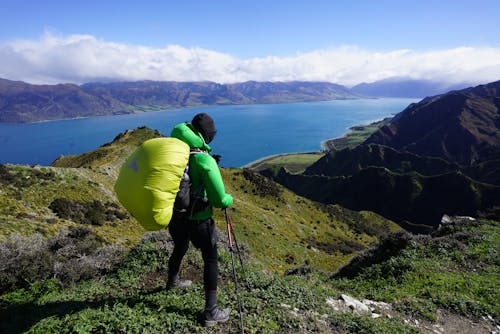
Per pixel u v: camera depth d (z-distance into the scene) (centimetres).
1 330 550
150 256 882
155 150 445
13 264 821
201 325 532
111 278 808
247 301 654
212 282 527
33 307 618
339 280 1309
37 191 6606
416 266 1281
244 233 8925
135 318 510
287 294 748
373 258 1476
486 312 924
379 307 904
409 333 721
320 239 12625
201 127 489
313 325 625
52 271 836
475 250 1478
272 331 558
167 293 642
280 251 8675
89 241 1100
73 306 591
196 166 468
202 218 487
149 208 425
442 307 952
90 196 7294
